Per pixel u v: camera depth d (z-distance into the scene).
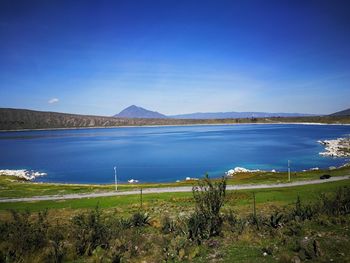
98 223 19.78
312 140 183.62
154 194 55.72
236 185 62.28
